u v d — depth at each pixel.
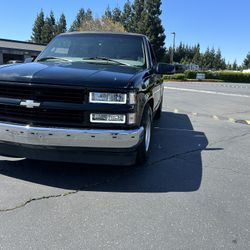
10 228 3.31
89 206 3.82
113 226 3.42
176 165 5.33
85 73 4.28
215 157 5.87
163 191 4.31
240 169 5.30
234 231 3.42
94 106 4.02
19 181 4.40
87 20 57.22
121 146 4.07
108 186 4.39
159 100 7.54
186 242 3.19
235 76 53.97
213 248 3.12
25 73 4.18
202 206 3.94
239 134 7.77
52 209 3.71
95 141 4.02
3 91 4.20
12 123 4.14
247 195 4.31
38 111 4.07
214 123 9.10
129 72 4.64
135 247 3.08
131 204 3.91
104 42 5.86
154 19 65.38
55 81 4.04
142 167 5.14
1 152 4.35
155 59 6.82
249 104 13.91
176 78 44.69
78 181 4.49
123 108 4.06
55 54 5.70
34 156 4.19
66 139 4.01
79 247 3.05
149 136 5.55
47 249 3.01
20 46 41.41
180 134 7.53
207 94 18.41
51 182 4.42
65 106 4.02
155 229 3.40
